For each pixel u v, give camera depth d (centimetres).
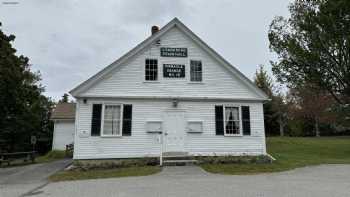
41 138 2991
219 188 753
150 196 666
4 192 762
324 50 1964
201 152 1392
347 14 1861
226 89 1475
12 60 1820
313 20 1989
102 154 1316
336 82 1995
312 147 2342
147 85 1416
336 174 1021
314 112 3247
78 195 695
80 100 1346
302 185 794
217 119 1439
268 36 2277
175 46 1484
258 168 1171
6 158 1689
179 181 877
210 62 1496
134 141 1355
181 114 1417
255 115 1477
